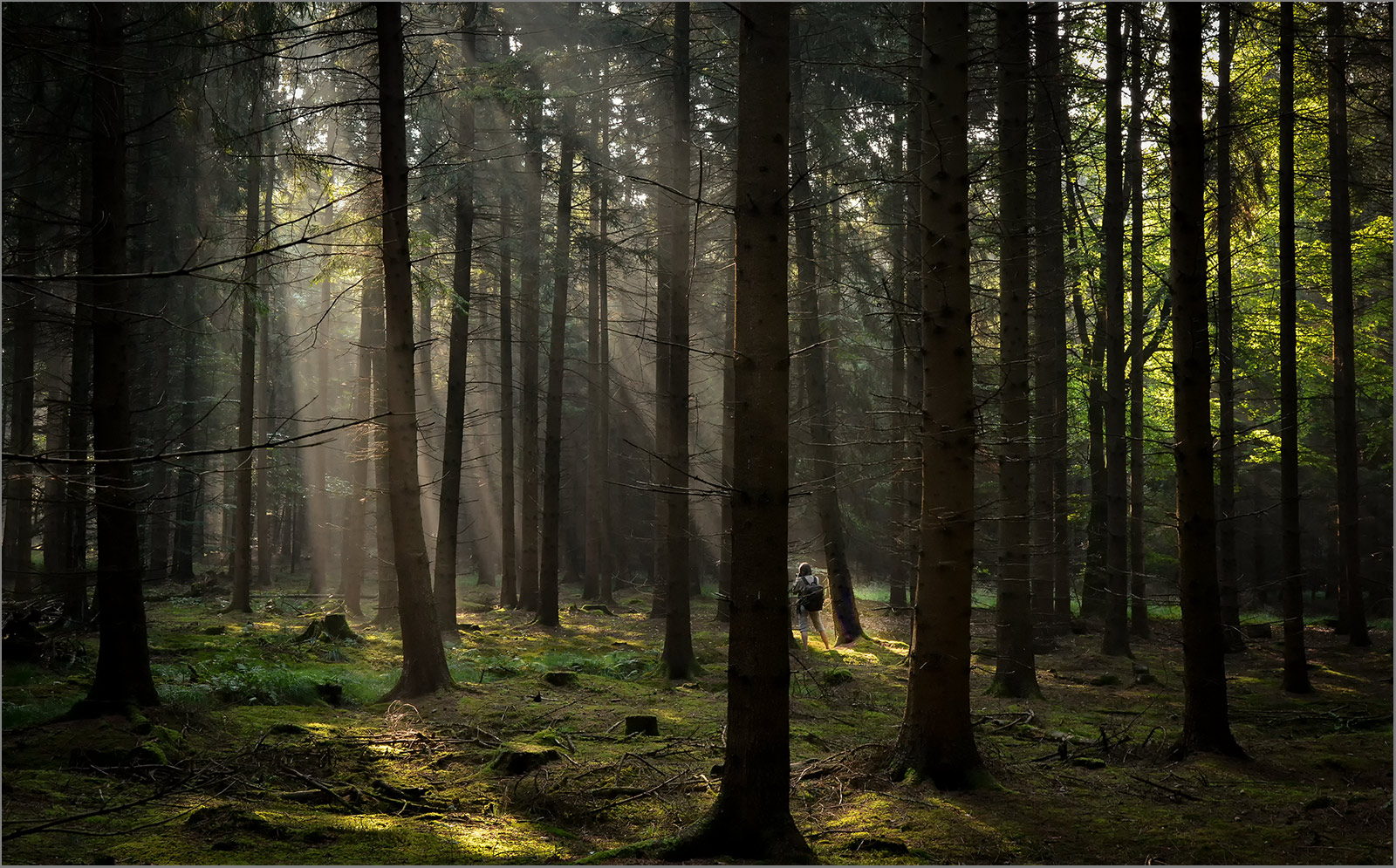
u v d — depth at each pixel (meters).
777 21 5.84
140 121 15.34
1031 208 15.95
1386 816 6.29
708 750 8.41
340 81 14.96
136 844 5.53
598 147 19.84
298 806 6.59
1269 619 23.92
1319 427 22.88
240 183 18.39
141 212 16.97
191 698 9.22
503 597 23.11
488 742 8.62
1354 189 18.88
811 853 5.53
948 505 7.39
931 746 7.25
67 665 10.96
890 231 19.39
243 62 10.65
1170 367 21.47
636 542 37.38
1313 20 13.76
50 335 15.30
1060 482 19.81
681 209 14.18
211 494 33.75
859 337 23.44
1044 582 16.78
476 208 18.45
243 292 11.43
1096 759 8.02
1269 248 21.44
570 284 25.89
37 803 6.17
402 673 10.91
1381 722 9.93
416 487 11.03
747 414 5.70
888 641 17.86
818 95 17.70
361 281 12.34
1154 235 21.23
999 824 6.21
